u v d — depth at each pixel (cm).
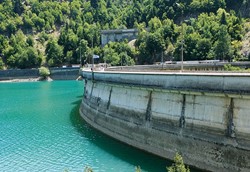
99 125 6756
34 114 8769
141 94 5516
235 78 3894
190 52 15075
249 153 3747
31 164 4931
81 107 8869
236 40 14700
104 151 5322
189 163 4372
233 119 3941
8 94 13700
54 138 6241
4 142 6122
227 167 3931
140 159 4844
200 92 4278
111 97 6575
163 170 4356
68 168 4697
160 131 4928
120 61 18350
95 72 7550
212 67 9188
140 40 19850
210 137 4166
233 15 17675
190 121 4462
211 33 15775
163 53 17738
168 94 4891
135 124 5516
